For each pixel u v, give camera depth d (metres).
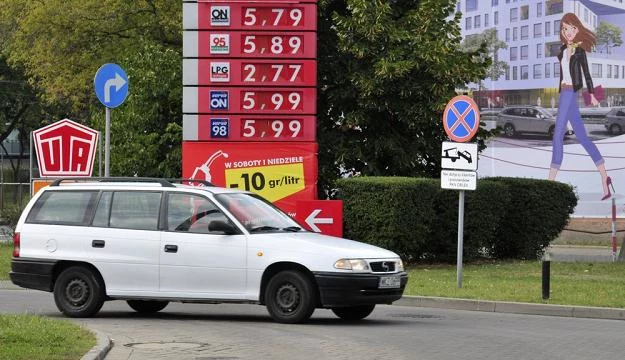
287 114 45.22
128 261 29.64
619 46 75.56
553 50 76.50
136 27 74.81
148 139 52.72
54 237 30.55
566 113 76.25
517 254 52.41
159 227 29.64
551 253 59.62
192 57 45.28
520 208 51.31
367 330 27.62
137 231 29.75
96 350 21.78
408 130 52.75
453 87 51.12
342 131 52.53
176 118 53.97
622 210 74.94
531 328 28.77
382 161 53.03
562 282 39.00
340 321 29.97
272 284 28.45
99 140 50.06
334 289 27.70
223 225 28.89
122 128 53.41
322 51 51.75
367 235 44.84
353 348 24.05
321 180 51.91
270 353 23.12
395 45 49.97
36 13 74.69
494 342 25.48
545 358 22.92
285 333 26.64
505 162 77.94
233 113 45.25
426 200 45.41
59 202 31.00
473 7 79.75
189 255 29.03
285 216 30.89
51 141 42.38
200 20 45.22
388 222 44.06
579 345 25.17
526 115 77.31
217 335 26.20
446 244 47.22
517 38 77.81
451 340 25.73
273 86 45.19
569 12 76.06
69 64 77.12
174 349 23.64
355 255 28.08
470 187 37.22
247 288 28.55
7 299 35.94
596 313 32.25
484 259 50.97
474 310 33.91
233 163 45.25
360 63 50.94
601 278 40.66
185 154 45.34
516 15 77.69
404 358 22.62
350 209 45.06
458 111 37.59
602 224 75.06
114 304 35.34
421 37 49.75
